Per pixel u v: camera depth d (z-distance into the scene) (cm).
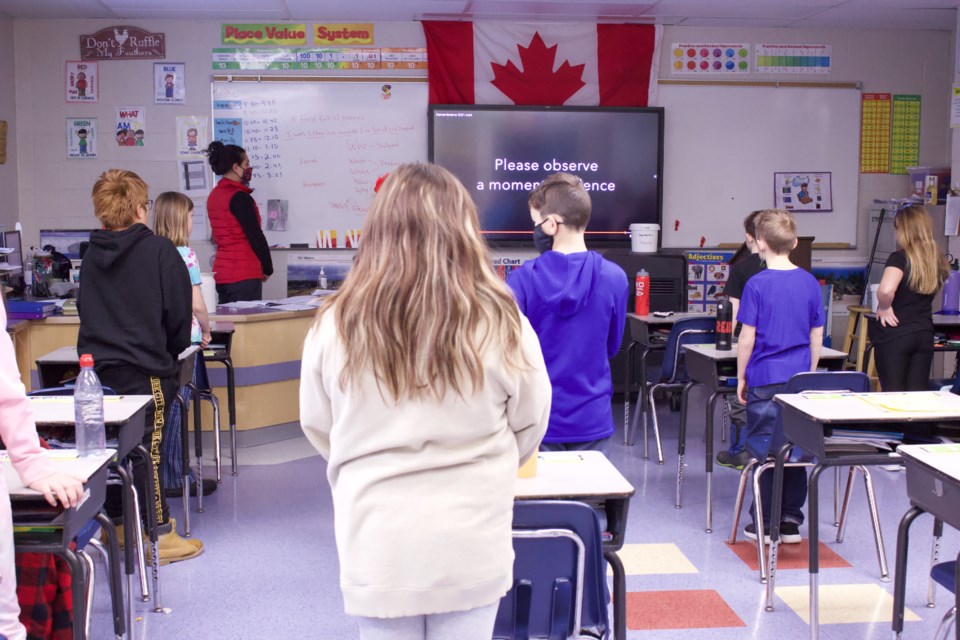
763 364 380
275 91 733
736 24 760
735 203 782
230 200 626
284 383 552
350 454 161
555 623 214
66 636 246
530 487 226
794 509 391
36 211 727
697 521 426
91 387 261
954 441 314
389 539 156
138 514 325
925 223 485
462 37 736
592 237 762
